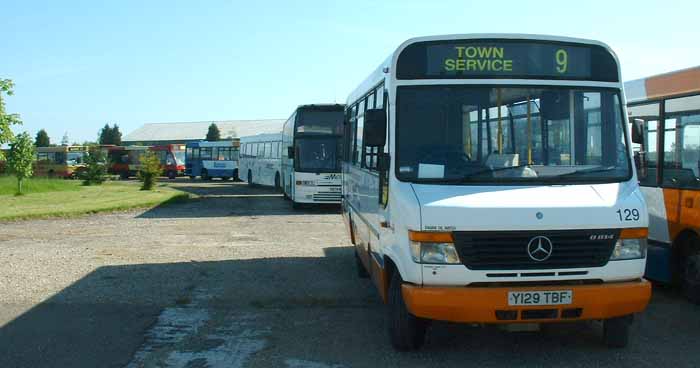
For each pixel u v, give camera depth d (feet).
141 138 344.08
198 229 56.49
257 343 22.53
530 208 18.78
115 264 38.04
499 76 21.42
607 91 21.83
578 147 21.22
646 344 22.04
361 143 29.84
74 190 106.11
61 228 56.85
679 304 27.89
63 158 182.09
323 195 75.61
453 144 20.93
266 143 119.96
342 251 43.06
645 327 24.23
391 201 20.56
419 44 21.52
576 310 18.80
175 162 186.80
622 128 21.59
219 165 172.45
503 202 19.02
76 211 68.74
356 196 32.01
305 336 23.36
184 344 22.44
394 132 21.07
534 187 20.11
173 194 95.76
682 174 27.73
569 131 21.30
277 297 29.53
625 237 19.11
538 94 21.36
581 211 18.88
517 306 18.45
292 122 81.87
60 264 37.99
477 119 21.04
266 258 40.19
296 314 26.58
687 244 27.86
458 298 18.35
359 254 31.65
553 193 19.72
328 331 24.00
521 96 21.27
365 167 27.99
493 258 18.61
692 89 27.12
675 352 21.12
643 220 19.31
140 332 23.93
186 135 341.00
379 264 23.31
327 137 76.38
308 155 76.13
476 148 20.92
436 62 21.47
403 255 19.34
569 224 18.75
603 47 22.06
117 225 59.47
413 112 21.17
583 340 22.49
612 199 19.58
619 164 21.15
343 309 27.35
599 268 18.93
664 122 29.14
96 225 59.47
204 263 38.42
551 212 18.76
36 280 33.24
